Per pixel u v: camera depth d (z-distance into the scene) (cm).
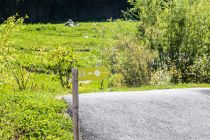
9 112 1642
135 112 1791
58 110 1730
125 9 9875
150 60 2869
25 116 1598
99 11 9712
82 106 1830
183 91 2139
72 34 5919
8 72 2208
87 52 4128
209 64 2909
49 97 1891
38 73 2988
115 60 2816
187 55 3022
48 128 1552
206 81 2909
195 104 1912
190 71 2928
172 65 2941
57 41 5078
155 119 1739
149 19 3206
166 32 3055
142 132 1633
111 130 1638
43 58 2636
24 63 2947
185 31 3039
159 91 2158
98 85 2728
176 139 1593
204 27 3036
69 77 2709
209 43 3038
